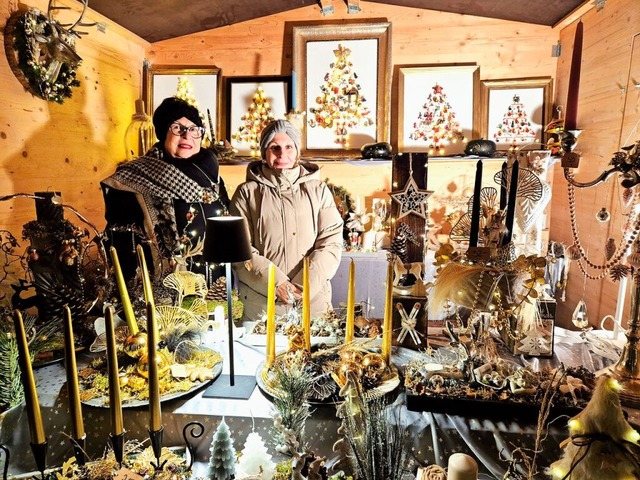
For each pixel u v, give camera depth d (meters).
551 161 1.64
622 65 1.82
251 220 1.90
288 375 0.92
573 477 0.65
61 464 1.01
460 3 2.53
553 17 2.46
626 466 0.61
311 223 1.90
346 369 1.03
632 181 1.00
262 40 2.90
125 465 0.83
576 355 1.20
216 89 2.92
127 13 2.42
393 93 2.85
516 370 1.05
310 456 0.77
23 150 1.91
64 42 1.92
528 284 0.89
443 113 2.77
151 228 1.80
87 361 1.19
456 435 0.92
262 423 0.96
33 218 1.96
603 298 1.90
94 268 1.47
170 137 1.90
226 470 0.83
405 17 2.78
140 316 1.23
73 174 2.26
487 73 2.75
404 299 1.24
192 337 1.22
